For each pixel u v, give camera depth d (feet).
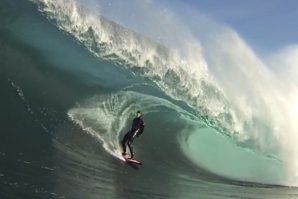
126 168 32.30
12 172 23.18
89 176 27.45
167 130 42.39
